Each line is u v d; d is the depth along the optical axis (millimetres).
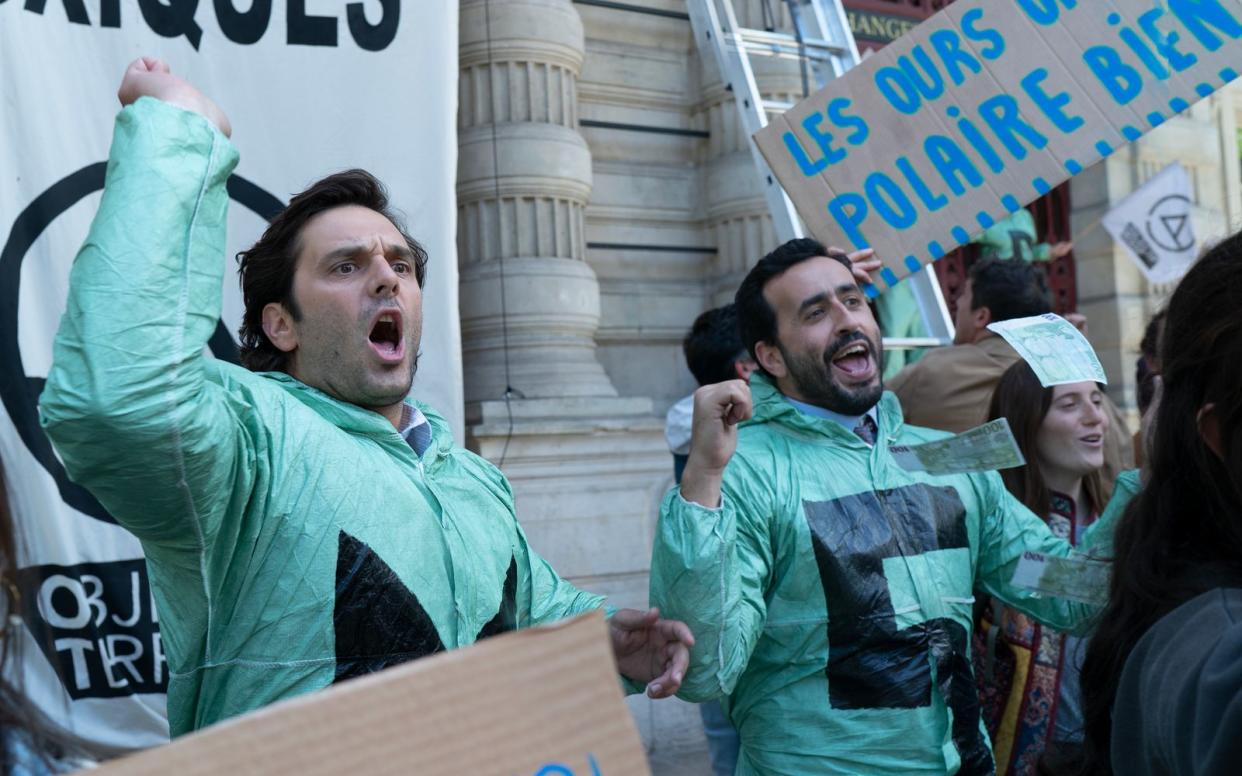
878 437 2287
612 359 5152
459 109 4648
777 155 2689
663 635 1715
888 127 2631
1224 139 7273
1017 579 2010
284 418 1496
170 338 1262
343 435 1551
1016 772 2465
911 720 2062
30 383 2830
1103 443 2895
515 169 4582
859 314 2273
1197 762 902
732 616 1862
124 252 1264
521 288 4555
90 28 2926
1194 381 1069
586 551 4473
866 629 2076
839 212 2646
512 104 4637
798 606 2094
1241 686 883
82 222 2908
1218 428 1043
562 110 4750
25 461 2812
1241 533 1044
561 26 4703
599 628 793
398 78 3189
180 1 3010
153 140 1330
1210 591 1022
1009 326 1887
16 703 867
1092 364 1831
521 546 1763
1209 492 1063
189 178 1330
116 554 2895
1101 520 2094
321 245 1599
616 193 5191
